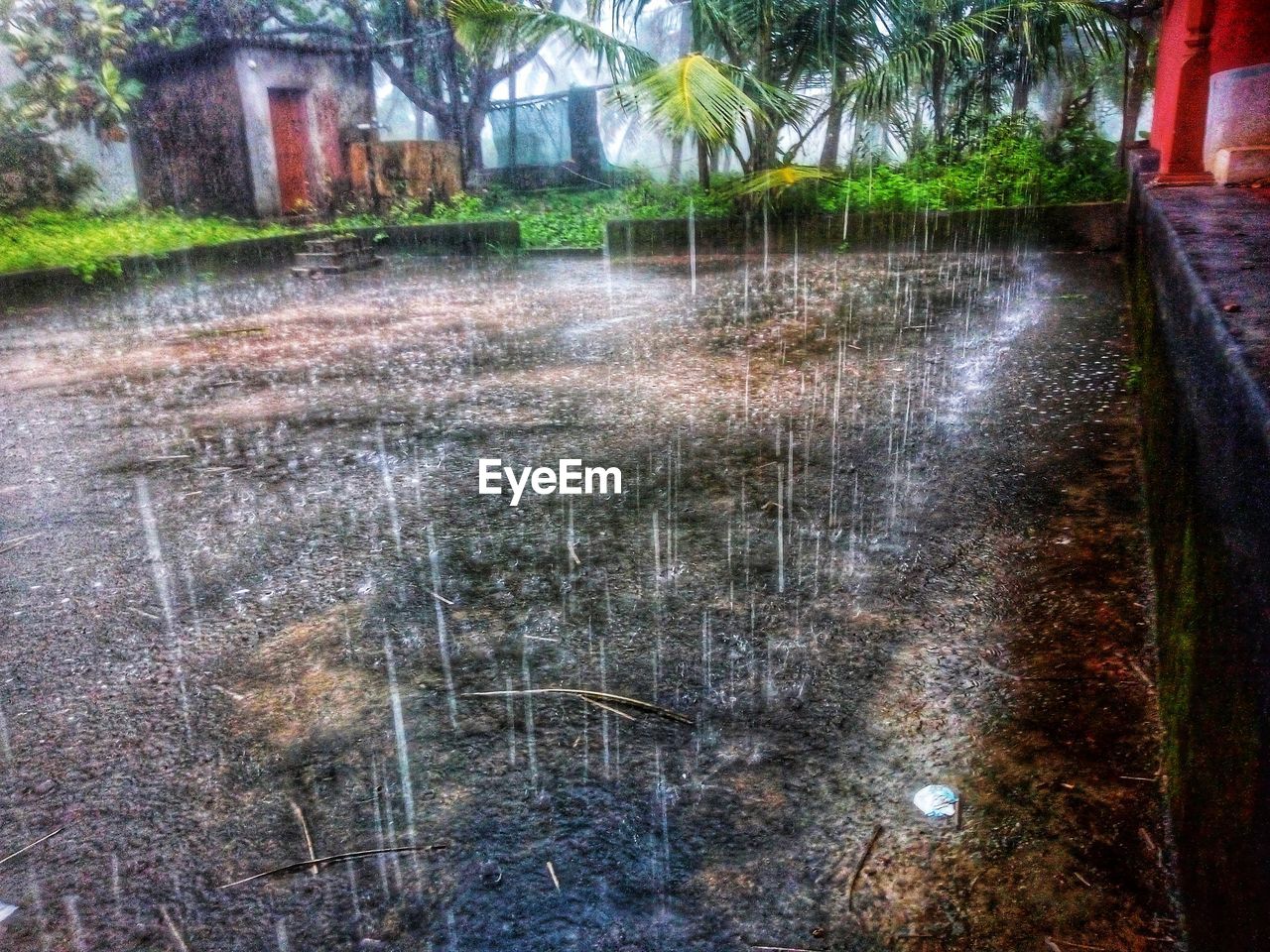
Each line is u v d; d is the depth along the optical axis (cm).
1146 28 1318
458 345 728
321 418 527
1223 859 128
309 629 290
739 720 237
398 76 1738
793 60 1282
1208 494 157
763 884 183
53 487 425
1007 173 1202
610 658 268
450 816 206
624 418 505
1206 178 582
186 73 1548
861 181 1276
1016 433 446
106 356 730
